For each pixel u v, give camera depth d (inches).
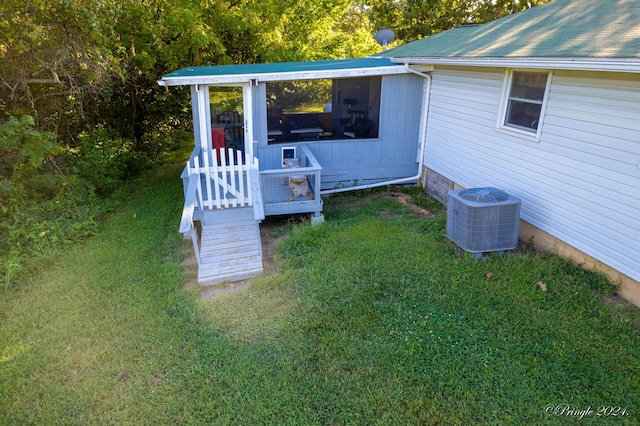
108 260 244.2
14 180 315.3
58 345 171.5
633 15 198.5
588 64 168.1
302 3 629.6
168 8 486.9
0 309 198.7
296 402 140.1
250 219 274.5
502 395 138.3
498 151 263.6
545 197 228.4
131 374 154.8
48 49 325.4
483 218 221.5
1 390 149.2
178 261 243.9
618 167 182.1
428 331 170.2
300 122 343.0
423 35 644.1
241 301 197.9
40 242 256.1
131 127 533.0
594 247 200.5
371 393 141.3
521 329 169.2
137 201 359.9
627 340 159.9
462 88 296.2
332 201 345.7
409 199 347.3
